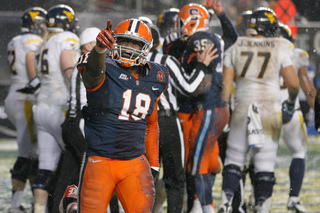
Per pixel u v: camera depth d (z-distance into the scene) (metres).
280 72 17.02
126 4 39.34
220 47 15.84
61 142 16.33
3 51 36.88
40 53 16.89
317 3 38.12
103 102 10.80
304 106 33.00
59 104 16.38
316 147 33.25
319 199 19.81
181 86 15.05
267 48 16.64
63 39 16.59
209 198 15.76
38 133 16.66
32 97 19.03
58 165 16.44
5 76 37.09
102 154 11.00
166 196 16.05
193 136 15.76
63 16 17.17
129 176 11.09
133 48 10.88
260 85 16.62
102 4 39.09
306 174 24.92
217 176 24.95
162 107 14.85
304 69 20.03
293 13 37.12
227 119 16.19
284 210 18.14
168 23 21.45
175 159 14.96
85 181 11.05
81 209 11.06
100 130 10.98
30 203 19.27
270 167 16.52
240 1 36.47
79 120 14.64
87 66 10.38
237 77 16.86
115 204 14.10
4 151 32.78
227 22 17.69
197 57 15.54
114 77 10.84
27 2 38.31
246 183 23.62
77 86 14.73
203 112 15.69
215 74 15.74
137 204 10.92
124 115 10.97
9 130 38.00
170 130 14.88
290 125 18.73
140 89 11.05
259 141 16.38
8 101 19.33
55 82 16.56
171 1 39.53
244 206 17.02
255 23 16.77
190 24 16.41
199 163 15.75
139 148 11.27
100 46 9.95
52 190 16.16
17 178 18.08
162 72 11.41
